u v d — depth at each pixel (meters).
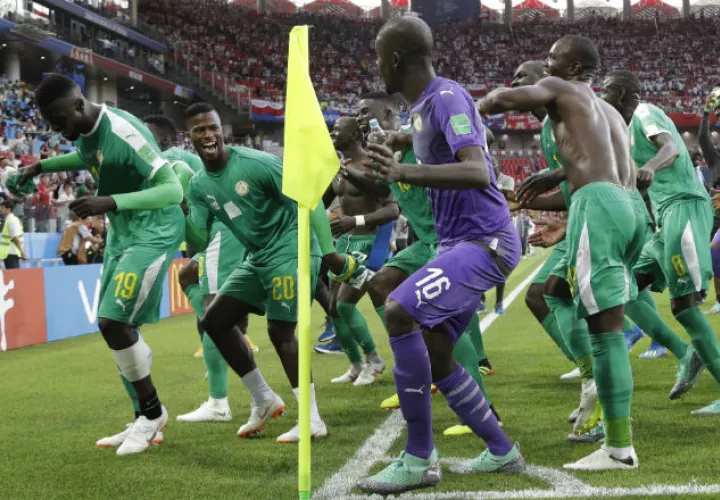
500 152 41.19
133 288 3.62
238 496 2.84
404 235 12.62
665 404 4.39
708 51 49.44
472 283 2.85
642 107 4.15
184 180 4.67
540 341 7.59
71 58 27.28
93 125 3.58
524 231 24.48
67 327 9.27
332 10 55.00
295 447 3.66
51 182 14.97
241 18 43.94
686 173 4.36
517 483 2.90
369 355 5.62
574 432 3.60
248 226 3.80
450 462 3.28
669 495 2.68
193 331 9.64
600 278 3.00
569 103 3.10
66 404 4.92
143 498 2.85
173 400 5.03
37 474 3.23
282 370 6.28
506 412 4.30
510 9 52.44
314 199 2.51
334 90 42.44
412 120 2.95
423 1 50.38
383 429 3.99
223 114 35.81
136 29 33.47
